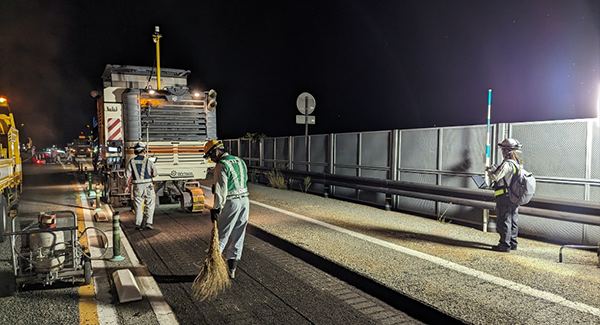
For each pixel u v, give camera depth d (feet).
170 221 28.84
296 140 46.29
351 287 16.20
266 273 17.79
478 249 20.02
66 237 17.33
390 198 31.65
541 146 22.76
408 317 13.46
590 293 14.19
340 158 39.11
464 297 13.92
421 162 30.17
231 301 14.70
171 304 14.43
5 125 30.71
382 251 19.51
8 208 28.27
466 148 26.66
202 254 20.51
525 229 23.31
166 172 32.35
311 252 19.42
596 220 18.95
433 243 21.12
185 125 33.04
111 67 35.68
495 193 19.75
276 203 34.42
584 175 20.92
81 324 12.64
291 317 13.37
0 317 13.05
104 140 33.22
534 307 13.08
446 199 26.23
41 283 16.01
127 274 16.12
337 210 31.01
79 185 49.80
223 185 15.99
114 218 19.16
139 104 31.40
